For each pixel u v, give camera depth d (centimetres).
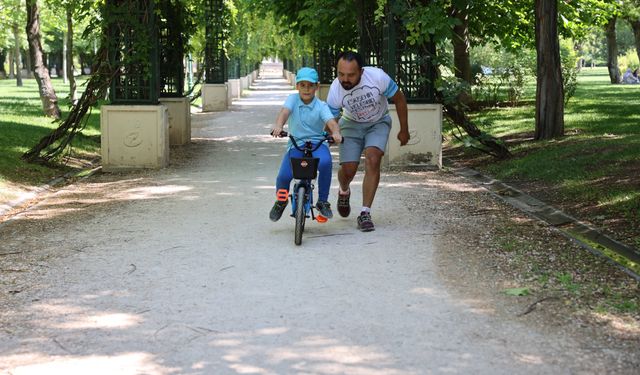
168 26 1966
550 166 1355
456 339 562
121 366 516
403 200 1142
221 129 2466
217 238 896
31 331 586
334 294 676
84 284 710
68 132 1597
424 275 732
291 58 6519
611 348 539
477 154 1686
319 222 948
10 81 7219
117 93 1517
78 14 1648
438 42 1438
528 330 578
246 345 554
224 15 3406
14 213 1089
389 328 588
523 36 2628
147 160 1513
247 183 1309
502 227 941
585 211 1017
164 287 699
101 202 1145
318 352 539
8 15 4056
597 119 2105
